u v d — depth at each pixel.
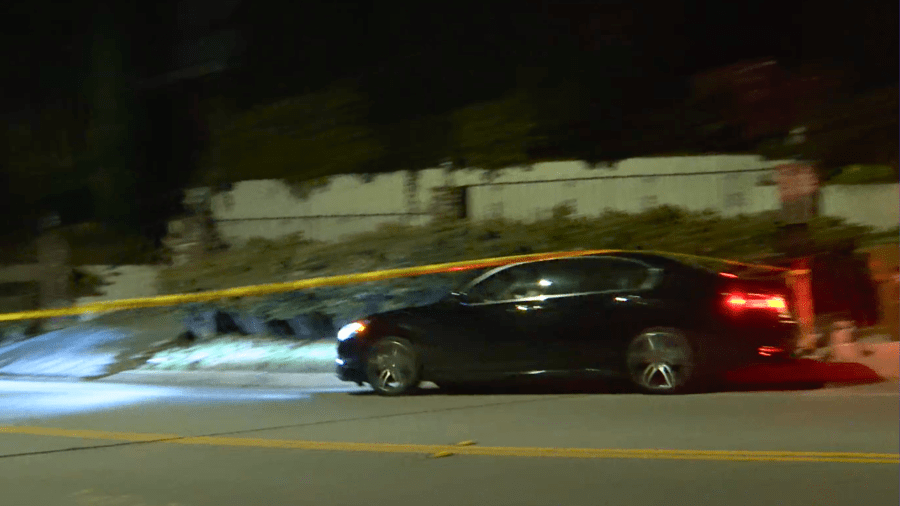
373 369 10.43
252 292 13.79
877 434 7.44
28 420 9.52
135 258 18.81
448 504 5.93
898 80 16.08
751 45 17.80
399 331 10.34
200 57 20.62
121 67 20.38
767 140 15.55
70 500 6.26
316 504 6.02
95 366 13.59
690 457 6.88
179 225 18.05
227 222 18.19
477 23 18.80
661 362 9.47
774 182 14.19
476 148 16.42
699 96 16.61
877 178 13.98
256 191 17.91
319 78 20.05
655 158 14.91
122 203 19.89
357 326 10.59
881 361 10.55
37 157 21.48
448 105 18.30
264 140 18.84
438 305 10.34
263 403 10.25
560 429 8.10
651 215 13.35
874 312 12.01
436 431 8.25
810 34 17.39
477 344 10.04
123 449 7.86
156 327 15.29
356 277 13.02
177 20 20.64
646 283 9.73
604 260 9.95
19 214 20.72
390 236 14.23
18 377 13.65
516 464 6.88
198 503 6.11
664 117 16.59
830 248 12.24
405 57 19.28
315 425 8.77
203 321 14.37
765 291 9.58
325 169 17.66
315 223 17.33
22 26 21.55
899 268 11.77
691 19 17.95
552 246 12.78
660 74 17.78
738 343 9.35
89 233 19.41
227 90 20.50
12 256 19.08
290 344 13.49
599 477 6.43
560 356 9.79
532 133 16.48
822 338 11.32
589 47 18.00
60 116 21.39
